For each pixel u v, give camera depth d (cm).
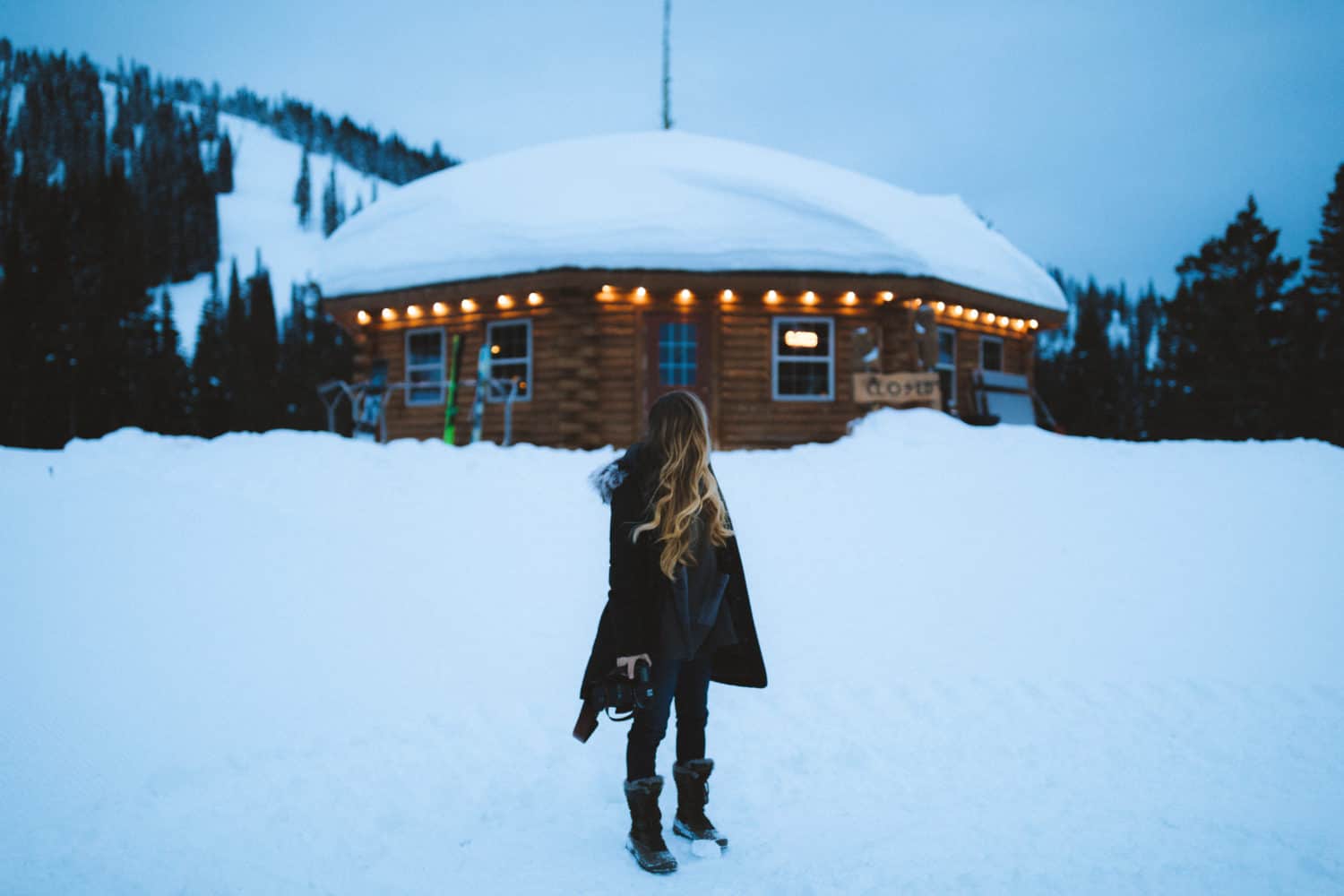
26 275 3853
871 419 1109
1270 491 826
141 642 434
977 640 525
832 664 491
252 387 5606
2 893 256
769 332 1453
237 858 285
